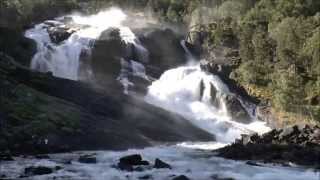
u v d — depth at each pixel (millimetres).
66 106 43875
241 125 55219
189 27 78062
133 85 61375
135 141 40688
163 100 59688
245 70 60938
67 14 86875
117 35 66062
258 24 67875
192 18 80750
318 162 33031
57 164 30531
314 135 39062
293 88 56125
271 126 56406
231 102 58625
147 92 61125
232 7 77625
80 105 46781
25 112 40031
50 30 67625
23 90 44156
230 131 53281
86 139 38688
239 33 66562
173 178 26594
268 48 61594
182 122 50156
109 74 62375
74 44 63906
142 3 91938
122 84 61062
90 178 26922
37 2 79938
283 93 56000
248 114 58438
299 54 58719
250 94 60094
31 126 38031
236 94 61062
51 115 40594
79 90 49250
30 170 28125
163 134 45000
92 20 81750
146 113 48469
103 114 46125
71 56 62844
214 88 60375
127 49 64625
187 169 30016
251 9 73375
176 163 31969
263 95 59188
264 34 64188
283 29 60594
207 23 74250
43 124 38625
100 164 30828
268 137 40062
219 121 54406
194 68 63219
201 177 27719
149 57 66562
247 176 28406
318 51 56500
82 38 64625
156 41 68125
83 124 40906
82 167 29703
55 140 37312
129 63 63375
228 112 58219
